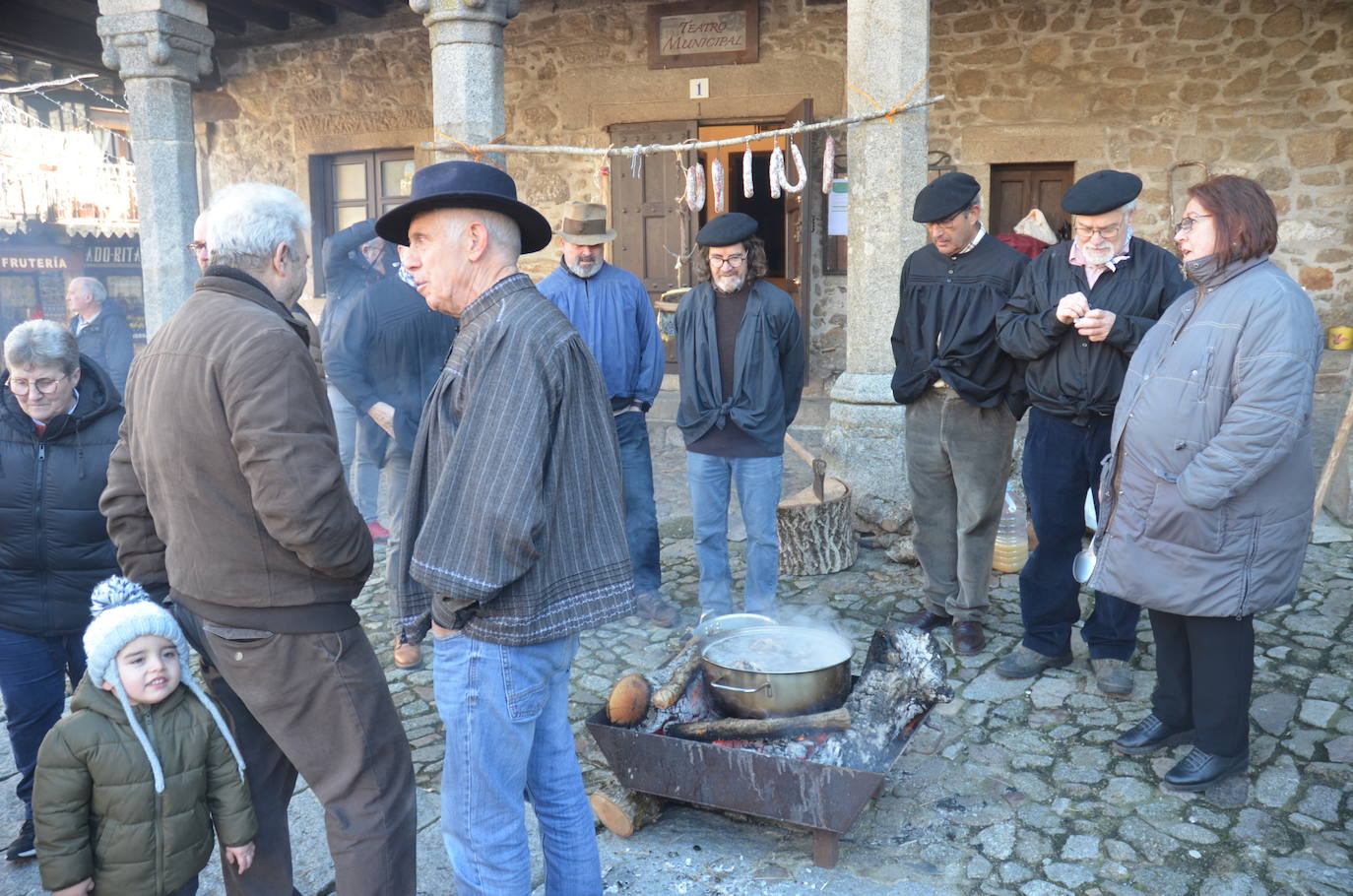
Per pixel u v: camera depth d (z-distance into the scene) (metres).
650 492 3.93
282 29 8.83
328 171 9.35
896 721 2.44
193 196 6.72
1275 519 2.37
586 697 3.29
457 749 1.79
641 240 8.27
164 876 1.91
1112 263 2.94
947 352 3.32
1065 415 3.04
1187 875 2.27
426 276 1.77
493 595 1.65
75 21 8.31
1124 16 7.23
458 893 1.85
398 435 3.69
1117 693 3.11
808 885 2.29
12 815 2.68
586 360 1.80
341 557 1.80
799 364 3.65
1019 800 2.60
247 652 1.83
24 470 2.32
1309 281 7.23
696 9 7.84
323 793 1.91
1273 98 7.08
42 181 11.13
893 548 4.52
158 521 1.86
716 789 2.37
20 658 2.41
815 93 7.70
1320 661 3.29
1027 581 3.28
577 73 8.26
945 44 7.58
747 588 3.71
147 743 1.85
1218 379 2.33
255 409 1.70
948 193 3.19
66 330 2.32
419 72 8.66
